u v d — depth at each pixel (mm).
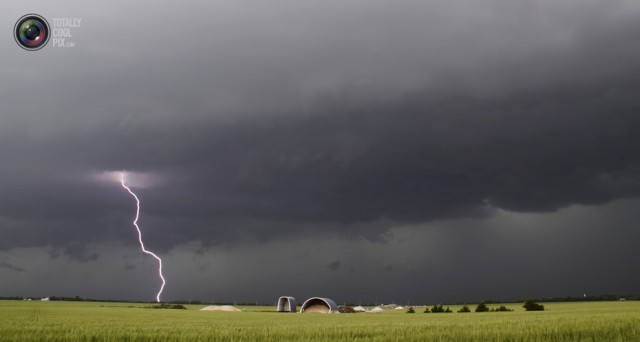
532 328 25750
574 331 23297
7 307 78875
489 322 34219
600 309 78188
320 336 22859
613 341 20453
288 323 38094
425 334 22797
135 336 22797
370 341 20922
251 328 29422
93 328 28078
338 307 106812
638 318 33812
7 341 20500
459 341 20641
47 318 42562
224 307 119250
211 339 22016
